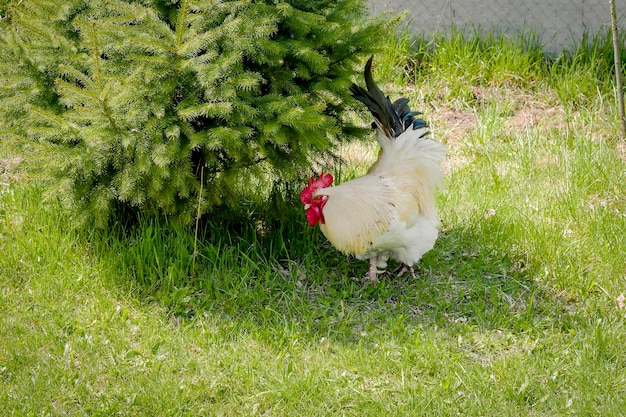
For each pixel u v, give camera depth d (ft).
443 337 15.62
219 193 16.78
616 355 14.99
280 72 16.21
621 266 17.58
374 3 26.00
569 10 25.48
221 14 15.64
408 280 17.62
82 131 14.56
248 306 16.37
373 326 15.97
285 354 15.01
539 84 25.44
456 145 23.30
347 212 15.98
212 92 15.03
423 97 25.29
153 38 14.75
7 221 18.04
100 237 17.46
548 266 17.75
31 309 15.84
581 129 23.44
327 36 16.06
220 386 14.08
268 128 14.98
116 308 15.99
